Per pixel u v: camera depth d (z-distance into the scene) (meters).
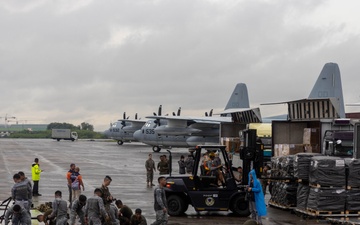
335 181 21.16
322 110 29.23
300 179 22.08
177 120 66.94
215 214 23.34
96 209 16.84
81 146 104.94
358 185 21.19
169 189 22.64
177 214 22.77
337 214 21.17
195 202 22.48
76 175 25.61
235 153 35.53
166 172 32.19
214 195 22.52
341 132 27.33
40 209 21.84
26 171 41.69
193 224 20.61
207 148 22.97
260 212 19.97
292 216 22.61
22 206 17.83
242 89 70.38
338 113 28.66
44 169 44.50
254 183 20.08
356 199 21.20
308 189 22.09
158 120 74.56
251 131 23.12
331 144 27.39
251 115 41.31
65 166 48.16
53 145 110.75
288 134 31.58
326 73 43.31
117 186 32.84
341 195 21.16
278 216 22.61
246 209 22.50
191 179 22.66
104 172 42.53
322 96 43.31
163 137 74.19
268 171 29.05
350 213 21.27
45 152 75.88
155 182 35.53
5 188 30.20
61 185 32.81
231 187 22.61
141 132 76.38
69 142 143.00
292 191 23.42
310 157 22.16
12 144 115.31
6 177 36.69
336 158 21.48
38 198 27.00
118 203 18.53
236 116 43.47
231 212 23.97
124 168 46.88
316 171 21.20
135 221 17.42
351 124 28.83
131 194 29.06
